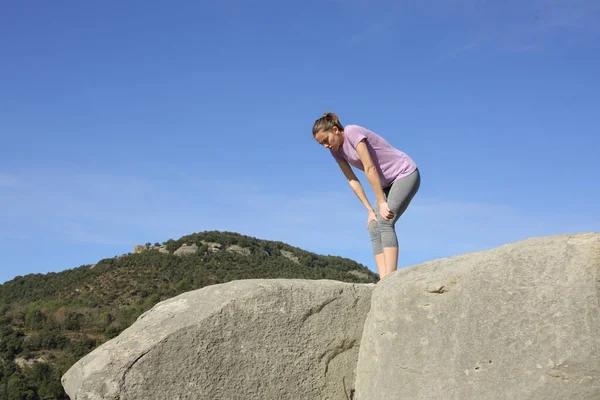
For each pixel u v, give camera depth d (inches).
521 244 154.8
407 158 202.5
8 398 1240.2
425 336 161.2
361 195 212.8
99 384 166.4
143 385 168.2
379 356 171.3
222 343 176.1
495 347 148.5
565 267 144.0
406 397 161.3
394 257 199.6
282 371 180.1
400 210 201.0
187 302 184.5
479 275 155.0
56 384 1316.4
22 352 1498.5
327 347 185.5
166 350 171.6
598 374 135.2
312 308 185.9
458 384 152.6
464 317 154.9
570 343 138.7
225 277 2144.4
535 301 145.5
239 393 175.3
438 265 169.2
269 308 182.1
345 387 185.6
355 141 194.9
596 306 137.5
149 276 2250.2
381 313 172.4
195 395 171.6
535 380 141.6
